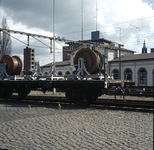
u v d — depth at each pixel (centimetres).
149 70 3250
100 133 545
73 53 4412
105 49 3856
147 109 961
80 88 1123
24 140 489
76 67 1302
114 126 623
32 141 480
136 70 3412
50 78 1326
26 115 818
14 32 2181
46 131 568
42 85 1248
